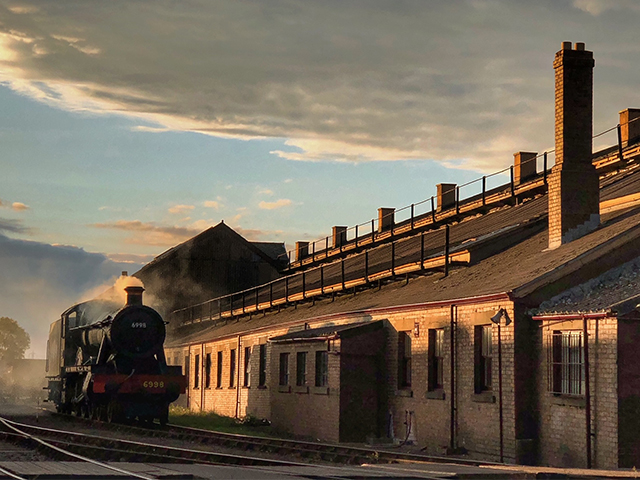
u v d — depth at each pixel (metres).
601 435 17.41
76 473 12.19
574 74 23.58
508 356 19.97
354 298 31.80
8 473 12.09
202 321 52.81
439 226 41.66
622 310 17.16
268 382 34.00
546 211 27.95
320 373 27.67
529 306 19.89
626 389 17.02
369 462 17.39
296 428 28.80
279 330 33.66
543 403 19.44
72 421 30.00
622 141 31.89
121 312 28.23
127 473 12.33
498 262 24.64
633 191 24.02
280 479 12.21
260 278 58.03
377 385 25.84
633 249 20.20
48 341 39.72
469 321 21.61
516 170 36.44
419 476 12.87
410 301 24.59
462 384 21.81
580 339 18.42
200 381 44.59
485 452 20.67
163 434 23.97
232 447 20.84
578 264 19.92
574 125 23.42
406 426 24.39
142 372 28.42
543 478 13.57
